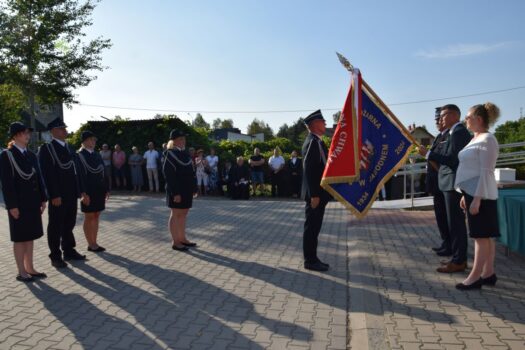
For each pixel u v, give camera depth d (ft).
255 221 33.45
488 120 15.78
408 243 24.45
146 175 60.03
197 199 50.19
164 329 13.93
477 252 16.26
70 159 21.80
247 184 50.42
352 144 17.95
